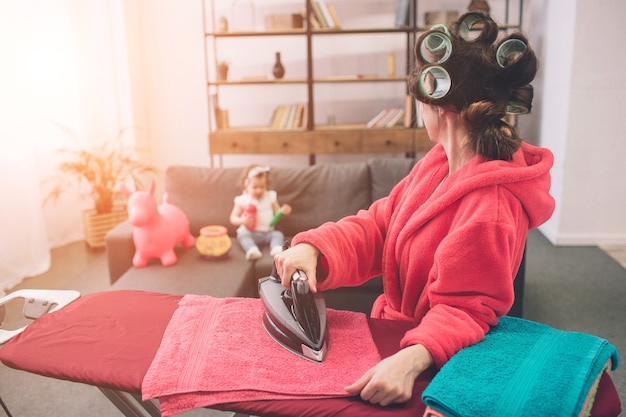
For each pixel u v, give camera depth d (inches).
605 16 143.6
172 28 191.2
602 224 156.3
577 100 148.9
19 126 133.7
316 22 180.9
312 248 42.5
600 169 152.8
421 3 186.7
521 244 38.8
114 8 173.0
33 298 48.7
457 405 30.3
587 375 32.3
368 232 45.9
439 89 37.4
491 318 37.3
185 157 200.8
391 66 185.5
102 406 86.0
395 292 44.3
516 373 32.5
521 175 36.4
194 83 195.5
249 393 34.6
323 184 120.0
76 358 39.2
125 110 179.9
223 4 191.0
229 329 41.6
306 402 33.8
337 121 199.0
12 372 95.0
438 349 34.4
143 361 38.4
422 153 179.0
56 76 157.1
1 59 131.0
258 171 114.3
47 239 150.1
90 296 48.2
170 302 46.6
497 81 37.7
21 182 135.5
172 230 107.4
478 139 37.7
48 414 84.0
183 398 35.0
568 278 133.3
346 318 43.3
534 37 177.8
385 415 32.6
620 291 125.6
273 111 199.2
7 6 131.9
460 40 38.2
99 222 156.2
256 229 115.3
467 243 35.9
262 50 194.7
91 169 154.5
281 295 41.9
